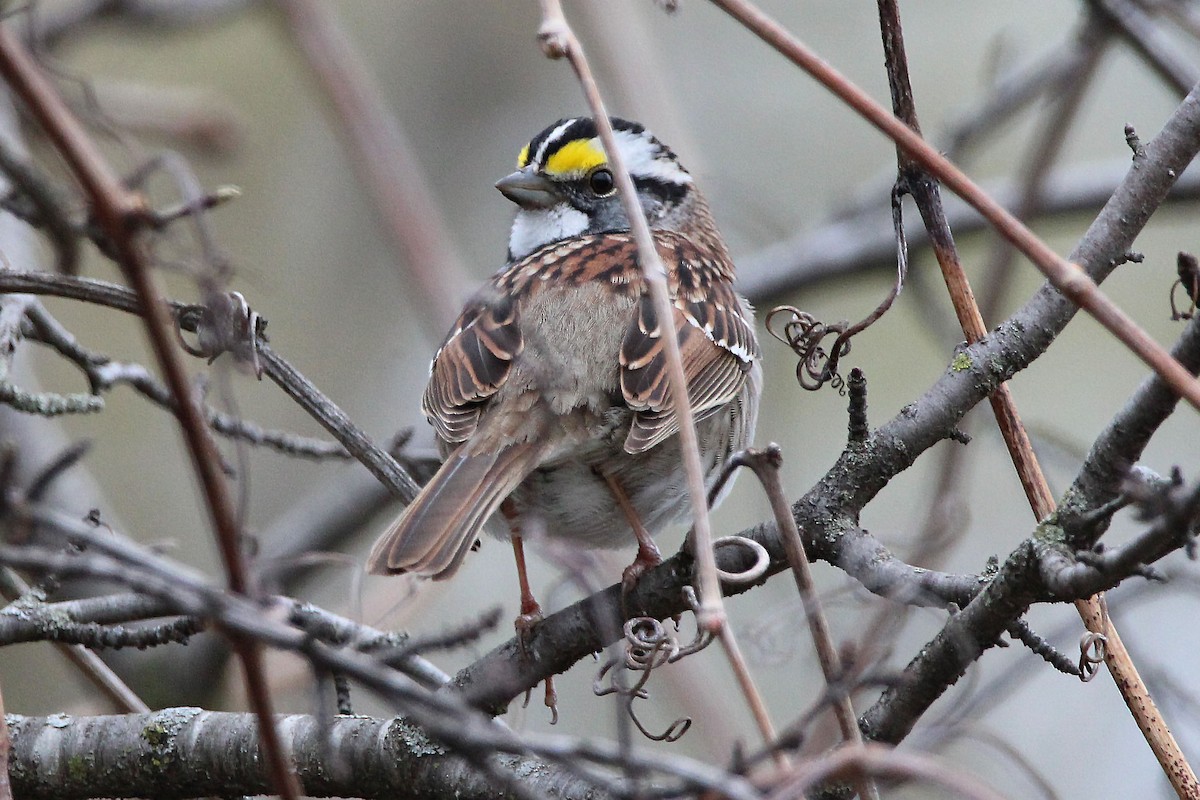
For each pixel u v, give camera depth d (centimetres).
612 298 917
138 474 1467
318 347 1527
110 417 1477
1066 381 1630
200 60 1614
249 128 1535
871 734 683
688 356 930
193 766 750
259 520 1466
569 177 1129
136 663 1199
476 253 1612
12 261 1109
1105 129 1736
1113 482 625
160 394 864
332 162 1589
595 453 866
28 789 758
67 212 705
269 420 1493
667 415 859
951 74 1767
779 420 1487
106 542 502
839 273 1488
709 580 586
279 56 1623
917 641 895
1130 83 1748
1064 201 1466
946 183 633
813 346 760
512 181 1136
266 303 1529
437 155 1644
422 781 726
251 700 532
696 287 977
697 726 1106
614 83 1359
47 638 740
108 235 541
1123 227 734
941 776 509
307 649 497
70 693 1290
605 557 1026
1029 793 714
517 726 777
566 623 748
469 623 579
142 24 1391
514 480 829
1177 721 917
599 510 898
